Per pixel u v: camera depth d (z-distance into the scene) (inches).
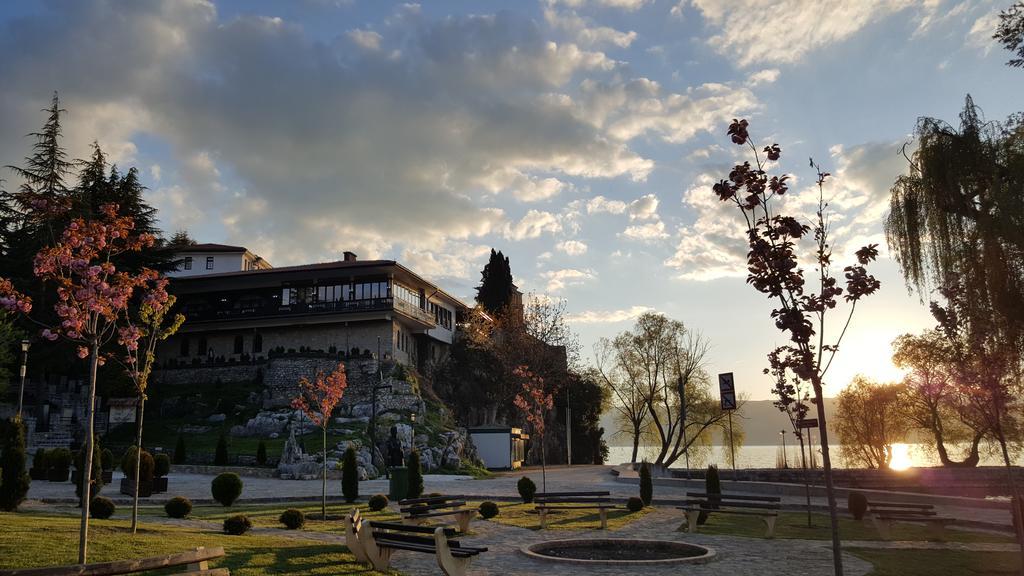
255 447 1828.2
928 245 733.3
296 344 2598.4
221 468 1652.3
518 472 2192.4
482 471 2023.9
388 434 1935.3
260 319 2576.3
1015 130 689.0
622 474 1935.3
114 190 2180.1
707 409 2476.6
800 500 1176.2
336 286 2571.4
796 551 659.4
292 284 2596.0
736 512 774.5
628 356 2583.7
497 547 671.1
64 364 1953.7
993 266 640.4
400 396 2276.1
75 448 1861.5
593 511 1002.1
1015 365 626.2
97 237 463.5
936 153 718.5
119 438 1993.1
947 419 2026.3
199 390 2410.2
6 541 465.1
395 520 831.1
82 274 452.8
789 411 858.8
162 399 2352.4
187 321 2647.6
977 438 1887.3
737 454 3575.3
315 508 983.0
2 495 707.4
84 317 448.1
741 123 385.4
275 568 475.5
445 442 2058.3
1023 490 1440.7
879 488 1539.1
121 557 449.7
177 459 1732.3
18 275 1961.1
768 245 374.3
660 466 2265.0
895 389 2096.5
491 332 3085.6
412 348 2817.4
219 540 568.7
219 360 2625.5
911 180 767.1
